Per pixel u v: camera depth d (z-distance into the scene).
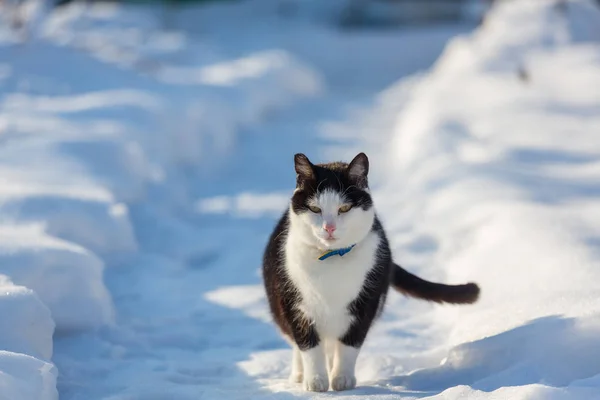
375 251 4.11
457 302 4.69
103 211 6.86
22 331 4.05
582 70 14.03
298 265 4.06
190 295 6.20
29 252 4.98
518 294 5.01
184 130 11.31
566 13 17.23
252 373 4.58
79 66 14.68
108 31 19.91
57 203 6.54
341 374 4.13
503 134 10.73
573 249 5.45
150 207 8.23
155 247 7.49
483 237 6.68
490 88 13.97
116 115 10.59
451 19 29.23
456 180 8.60
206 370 4.60
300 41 26.56
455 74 16.08
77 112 10.59
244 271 6.83
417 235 7.50
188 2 32.03
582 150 9.66
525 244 5.87
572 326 3.93
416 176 9.54
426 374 4.17
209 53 20.78
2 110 10.56
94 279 5.24
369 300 4.09
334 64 24.47
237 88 15.80
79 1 25.20
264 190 10.38
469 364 4.14
